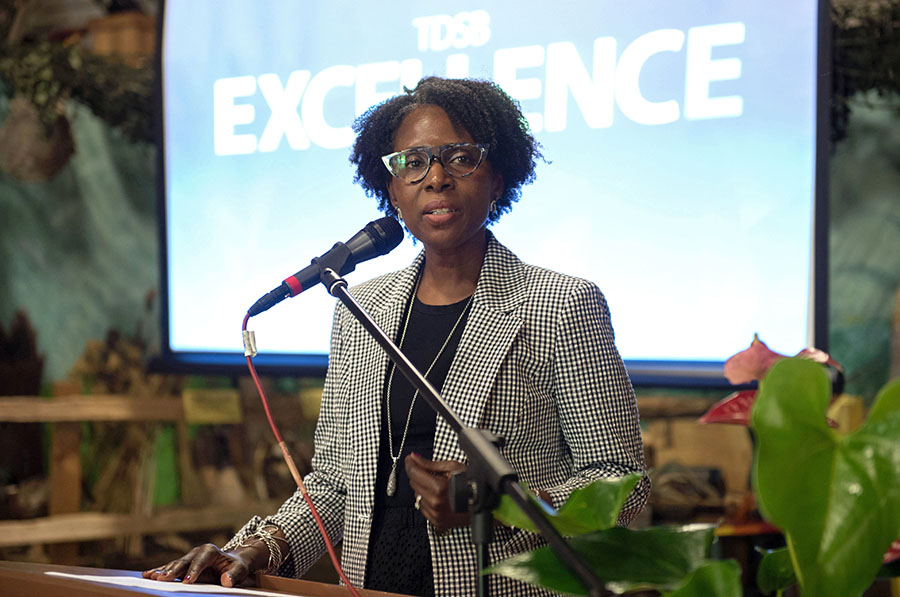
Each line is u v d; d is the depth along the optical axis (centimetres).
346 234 591
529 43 523
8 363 740
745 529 489
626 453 226
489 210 270
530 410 230
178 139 648
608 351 233
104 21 733
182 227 647
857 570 89
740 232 473
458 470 179
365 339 255
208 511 688
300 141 604
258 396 694
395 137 257
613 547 110
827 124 450
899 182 496
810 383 92
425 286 258
